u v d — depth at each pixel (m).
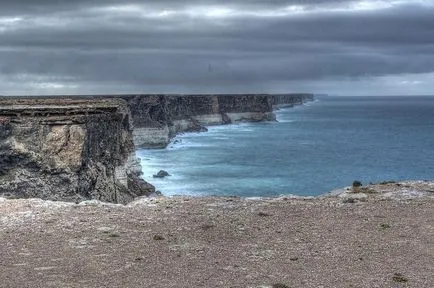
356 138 165.12
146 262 16.02
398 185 26.98
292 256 16.58
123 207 23.14
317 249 17.23
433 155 120.31
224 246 17.59
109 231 19.22
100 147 55.19
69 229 19.45
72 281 14.41
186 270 15.32
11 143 48.81
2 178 48.09
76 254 16.70
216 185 76.00
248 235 18.81
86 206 23.30
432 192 25.14
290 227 19.70
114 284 14.20
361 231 19.08
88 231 19.22
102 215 21.55
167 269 15.41
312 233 18.94
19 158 48.78
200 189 72.25
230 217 21.19
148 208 22.88
